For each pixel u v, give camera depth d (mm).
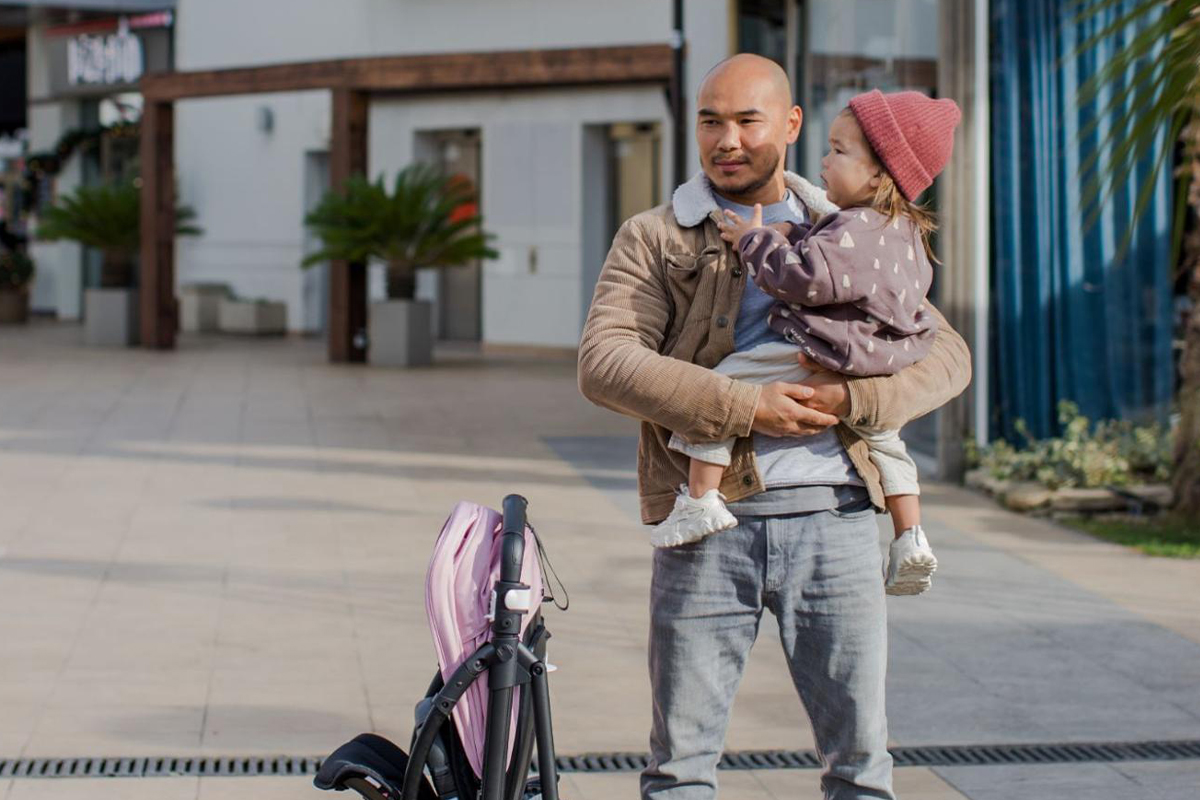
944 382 3861
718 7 17969
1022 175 11859
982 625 7855
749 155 3846
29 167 33000
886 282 3676
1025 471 11352
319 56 27703
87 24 31906
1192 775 5684
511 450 14023
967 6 11688
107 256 26219
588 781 5555
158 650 7242
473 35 25500
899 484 3857
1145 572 9016
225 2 29406
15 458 13219
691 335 3844
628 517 10773
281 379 20281
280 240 29125
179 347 25828
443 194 22062
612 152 24359
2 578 8703
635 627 7781
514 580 3768
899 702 6582
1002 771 5727
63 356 23703
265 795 5355
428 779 3949
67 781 5469
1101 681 6898
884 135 3713
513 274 24953
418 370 21766
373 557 9375
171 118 24859
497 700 3740
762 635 7660
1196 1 6961
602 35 24031
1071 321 11734
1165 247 11469
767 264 3678
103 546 9617
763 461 3797
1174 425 11523
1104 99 11406
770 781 5590
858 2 14000
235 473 12555
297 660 7105
